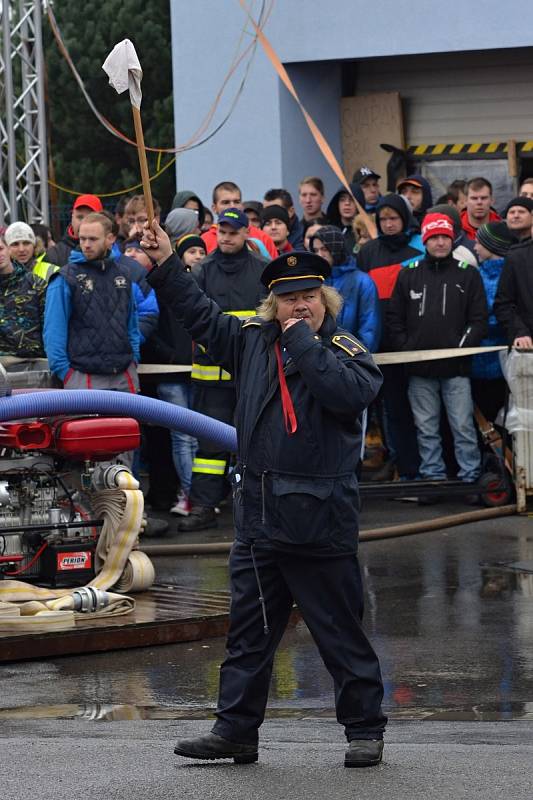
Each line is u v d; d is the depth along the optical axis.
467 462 15.76
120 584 11.13
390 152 23.39
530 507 15.88
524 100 23.64
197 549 13.77
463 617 10.84
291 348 6.59
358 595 6.88
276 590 6.93
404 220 16.39
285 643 10.21
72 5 37.25
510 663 9.41
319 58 23.38
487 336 15.76
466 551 13.59
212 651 9.98
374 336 15.67
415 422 16.03
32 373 13.86
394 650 9.86
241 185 23.88
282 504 6.67
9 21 22.23
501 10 22.64
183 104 23.98
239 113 23.77
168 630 10.16
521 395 15.36
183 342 15.68
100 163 37.31
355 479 6.81
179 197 18.69
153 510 16.31
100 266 14.10
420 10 22.95
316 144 24.14
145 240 7.04
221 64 23.72
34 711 8.36
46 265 15.55
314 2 23.30
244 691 6.84
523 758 6.68
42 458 10.88
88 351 13.98
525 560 13.04
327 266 6.80
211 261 14.41
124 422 10.73
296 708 8.41
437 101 24.12
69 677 9.25
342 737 7.55
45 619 9.91
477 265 16.11
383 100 24.12
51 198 26.48
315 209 18.64
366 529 14.66
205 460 15.05
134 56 6.87
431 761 6.69
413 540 14.25
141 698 8.68
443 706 8.36
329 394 6.54
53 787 6.28
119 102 37.09
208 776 6.49
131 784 6.33
